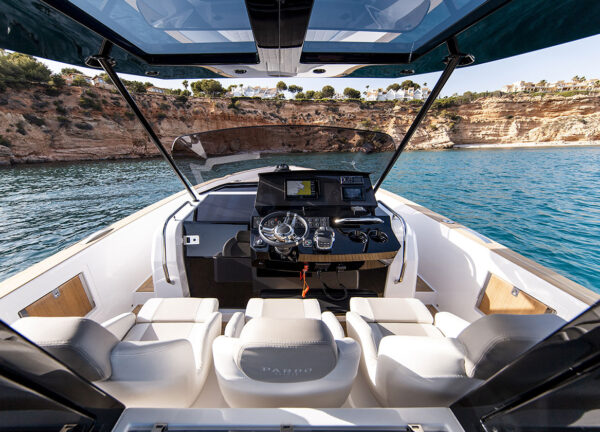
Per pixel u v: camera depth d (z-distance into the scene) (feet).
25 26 3.72
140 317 5.45
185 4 3.26
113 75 5.03
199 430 2.74
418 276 8.79
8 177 88.94
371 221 6.91
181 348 3.33
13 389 1.90
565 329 1.95
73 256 6.03
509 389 2.40
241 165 7.86
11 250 47.42
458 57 4.67
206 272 7.97
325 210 7.22
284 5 2.77
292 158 7.56
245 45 4.56
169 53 4.90
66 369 2.35
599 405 1.77
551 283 4.96
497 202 57.00
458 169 92.79
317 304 5.82
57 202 71.56
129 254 7.76
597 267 29.60
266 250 6.71
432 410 2.96
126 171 103.04
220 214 7.64
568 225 42.11
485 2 3.34
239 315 4.87
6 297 4.65
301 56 4.97
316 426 2.77
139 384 3.03
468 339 3.03
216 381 4.76
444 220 8.20
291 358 2.59
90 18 3.59
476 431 2.64
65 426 2.27
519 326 2.79
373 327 5.30
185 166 7.15
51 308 5.43
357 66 5.31
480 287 6.46
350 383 3.25
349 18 3.69
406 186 72.79
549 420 2.10
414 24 3.86
